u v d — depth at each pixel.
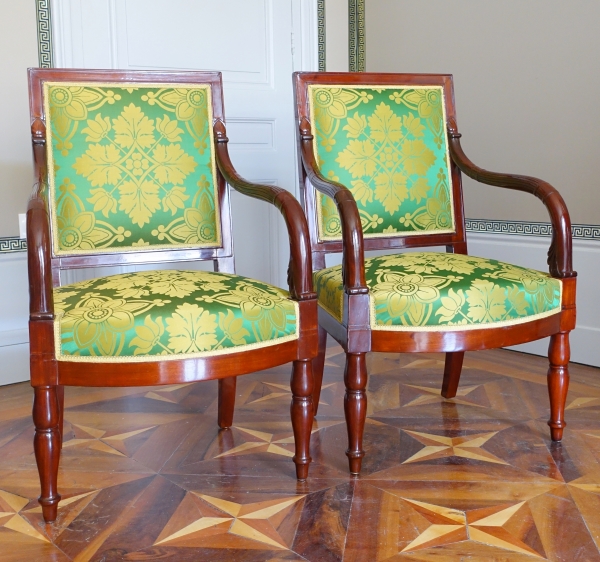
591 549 1.32
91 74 1.72
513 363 2.51
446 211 1.99
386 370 2.44
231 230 1.82
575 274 1.68
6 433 1.91
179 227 1.76
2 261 2.32
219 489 1.57
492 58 2.60
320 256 1.86
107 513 1.47
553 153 2.46
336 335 1.63
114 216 1.70
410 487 1.57
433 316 1.52
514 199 2.58
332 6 2.92
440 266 1.66
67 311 1.36
